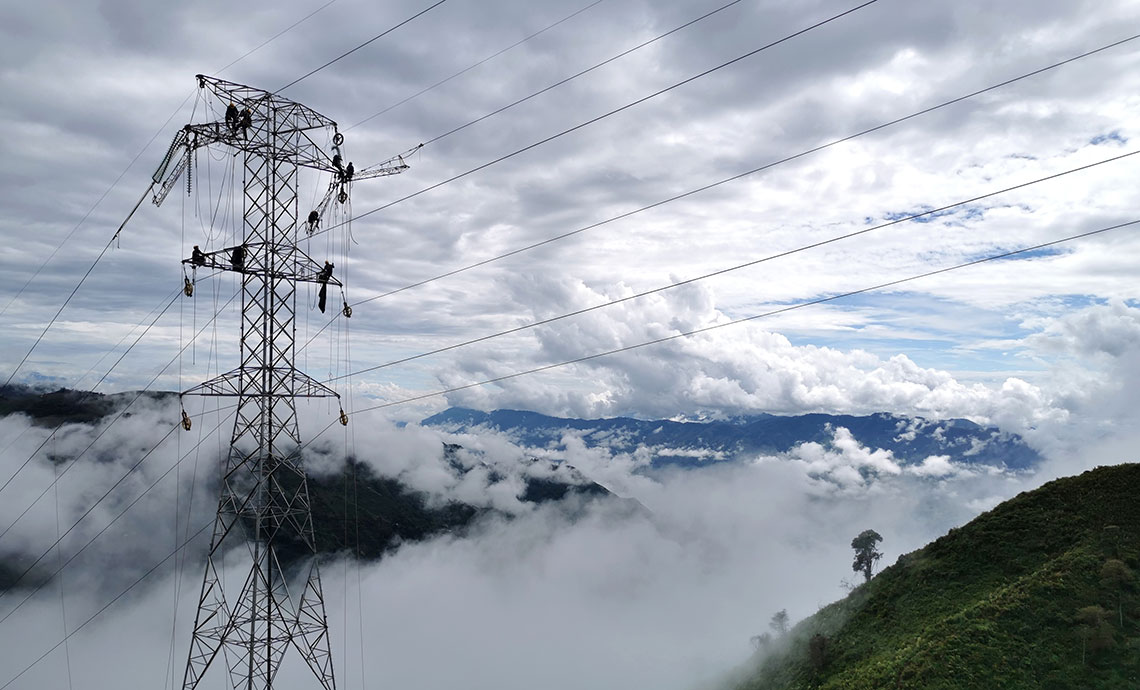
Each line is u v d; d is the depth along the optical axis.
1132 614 63.38
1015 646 63.84
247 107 53.22
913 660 68.00
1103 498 85.56
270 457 51.47
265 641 49.59
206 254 51.00
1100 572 70.06
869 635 87.00
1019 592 71.06
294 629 51.34
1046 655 61.62
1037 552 82.19
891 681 67.31
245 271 51.78
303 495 53.12
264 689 49.44
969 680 61.88
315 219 56.34
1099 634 60.81
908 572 95.38
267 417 51.59
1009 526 89.62
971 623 69.25
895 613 87.62
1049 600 68.38
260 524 50.47
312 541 52.81
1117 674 57.34
